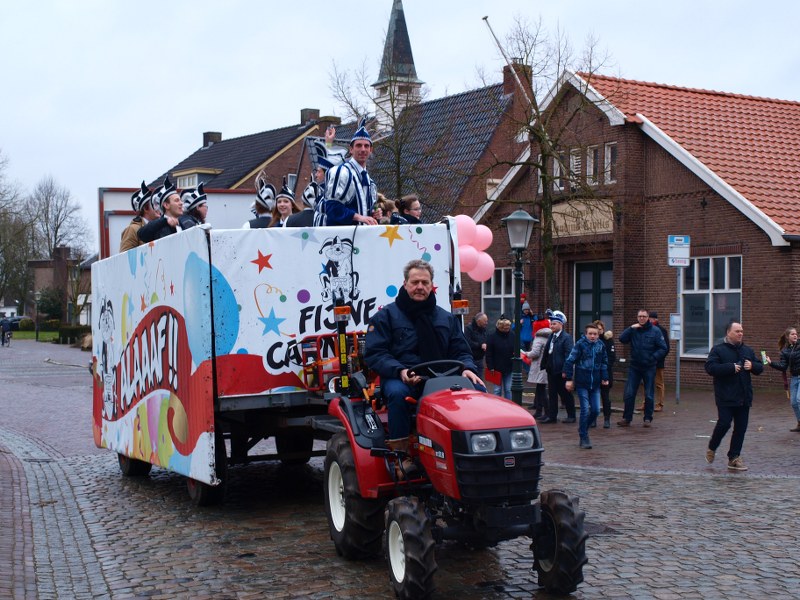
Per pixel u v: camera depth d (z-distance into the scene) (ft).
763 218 71.46
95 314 43.34
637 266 83.41
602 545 26.86
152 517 32.24
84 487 38.93
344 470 25.03
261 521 31.04
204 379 29.66
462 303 30.04
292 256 30.53
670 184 80.53
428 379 23.31
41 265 305.32
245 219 50.93
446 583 23.45
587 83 77.36
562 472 39.09
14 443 53.52
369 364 24.11
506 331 59.47
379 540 25.30
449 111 118.93
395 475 23.62
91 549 28.19
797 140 84.94
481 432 21.07
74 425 62.23
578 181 74.23
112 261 40.16
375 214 35.58
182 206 36.70
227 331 29.94
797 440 47.09
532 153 83.10
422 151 99.40
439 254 31.94
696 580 23.48
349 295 31.04
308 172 151.43
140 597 23.18
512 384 56.39
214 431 29.78
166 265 33.01
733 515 30.63
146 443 35.68
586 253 89.40
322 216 33.35
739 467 39.04
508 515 21.16
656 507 31.94
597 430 52.70
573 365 46.42
